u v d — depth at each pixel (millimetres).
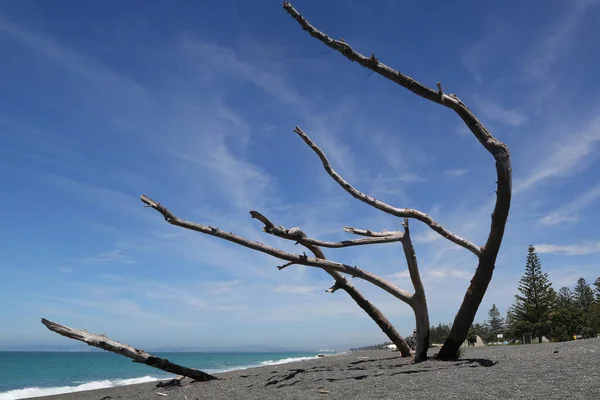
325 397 7207
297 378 10461
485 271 9898
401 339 13953
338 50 8195
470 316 10305
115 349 10555
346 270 10430
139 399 9844
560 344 16000
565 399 5137
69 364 53719
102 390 16172
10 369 42250
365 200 10562
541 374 6848
